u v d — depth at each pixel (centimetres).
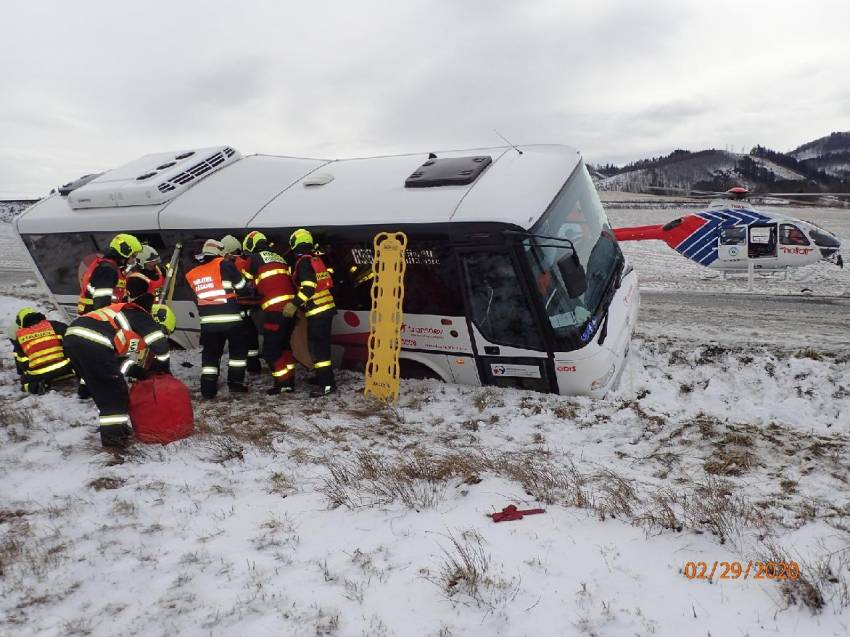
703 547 368
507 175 731
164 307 617
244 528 424
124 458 556
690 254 1722
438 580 346
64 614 337
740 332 1020
